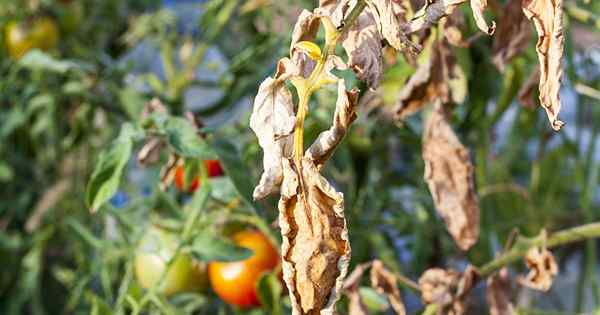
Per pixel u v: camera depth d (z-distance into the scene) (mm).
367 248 982
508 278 725
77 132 1184
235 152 766
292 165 486
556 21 483
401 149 1140
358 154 926
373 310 842
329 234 480
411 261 1031
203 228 823
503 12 685
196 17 1269
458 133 871
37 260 1221
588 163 1042
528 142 1273
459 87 711
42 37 1211
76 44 1286
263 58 1039
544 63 490
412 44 488
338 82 485
